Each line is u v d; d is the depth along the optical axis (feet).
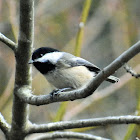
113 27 42.68
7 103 33.01
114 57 41.27
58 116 28.48
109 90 34.68
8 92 32.60
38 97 20.30
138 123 19.10
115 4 41.75
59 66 23.73
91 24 42.98
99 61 42.42
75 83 24.00
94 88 17.29
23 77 22.12
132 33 39.50
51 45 39.78
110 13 42.06
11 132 23.12
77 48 29.48
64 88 24.08
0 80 37.60
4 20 38.93
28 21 20.66
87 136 24.76
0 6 37.93
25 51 21.40
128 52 15.28
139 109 27.86
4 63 37.81
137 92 33.45
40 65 23.82
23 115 22.52
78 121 21.22
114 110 39.68
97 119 20.47
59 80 23.97
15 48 21.49
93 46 43.01
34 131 22.90
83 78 24.36
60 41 40.75
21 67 21.86
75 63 24.27
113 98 40.50
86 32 42.27
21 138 23.25
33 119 36.27
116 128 38.09
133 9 42.04
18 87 22.24
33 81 34.22
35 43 37.93
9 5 35.81
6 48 37.81
